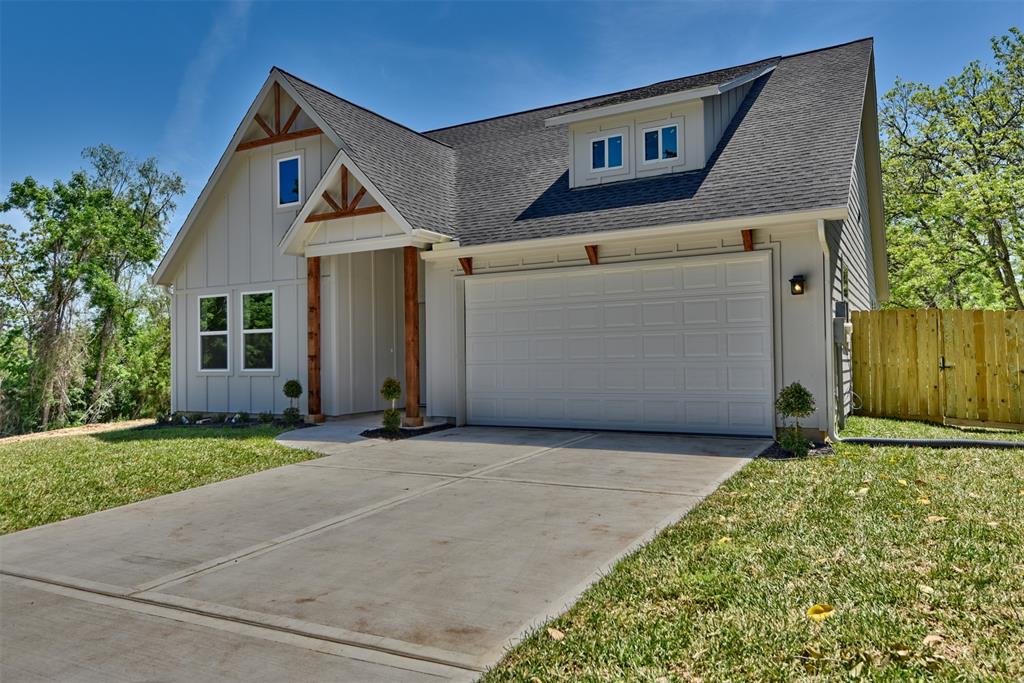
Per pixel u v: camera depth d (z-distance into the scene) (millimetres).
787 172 10367
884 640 3449
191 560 5344
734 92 13062
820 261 9594
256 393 14711
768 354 9938
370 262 14844
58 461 9852
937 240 24156
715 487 6969
